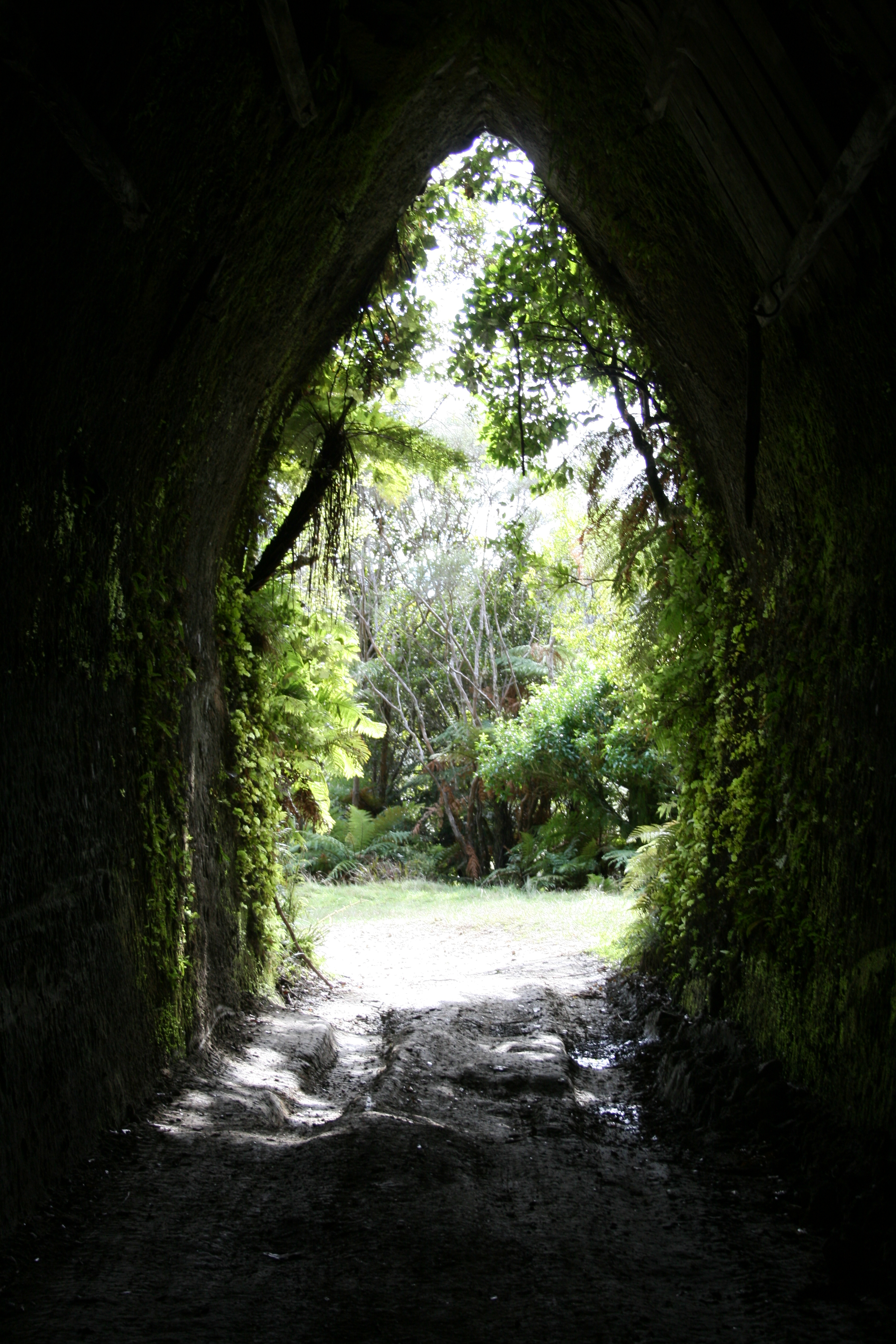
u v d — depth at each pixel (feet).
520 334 28.43
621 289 21.13
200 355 15.89
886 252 10.41
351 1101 17.79
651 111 13.08
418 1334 8.62
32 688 12.00
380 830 72.43
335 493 26.66
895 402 11.57
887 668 12.70
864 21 8.46
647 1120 17.10
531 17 14.42
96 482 13.75
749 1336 8.59
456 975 31.60
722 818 19.60
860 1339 8.54
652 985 25.67
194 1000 18.53
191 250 13.38
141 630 16.51
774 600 18.04
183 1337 8.44
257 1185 12.62
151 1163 13.12
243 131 12.74
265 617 26.61
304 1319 8.87
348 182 17.28
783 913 16.42
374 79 15.30
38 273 10.14
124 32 9.36
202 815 20.40
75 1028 12.85
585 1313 9.11
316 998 27.12
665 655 25.73
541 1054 20.59
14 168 8.94
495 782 60.54
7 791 11.18
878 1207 10.78
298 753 30.27
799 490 15.80
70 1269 9.94
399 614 80.89
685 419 21.77
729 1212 12.14
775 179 11.47
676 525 24.85
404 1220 11.42
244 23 11.20
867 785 13.35
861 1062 12.91
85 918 13.50
